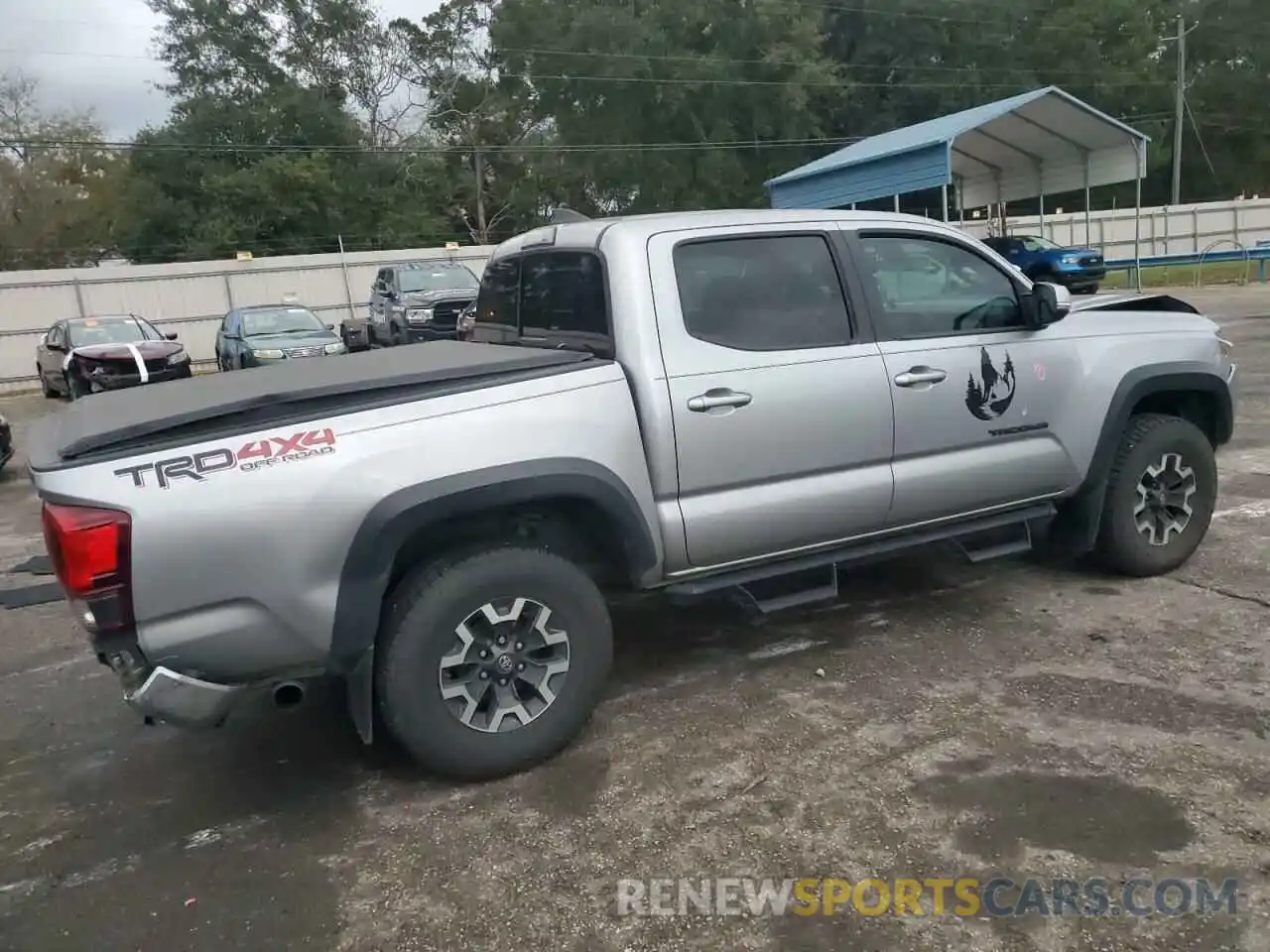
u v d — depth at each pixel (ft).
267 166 139.74
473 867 9.93
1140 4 162.50
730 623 16.05
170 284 89.56
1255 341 44.96
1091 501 15.81
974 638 14.69
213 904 9.60
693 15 139.64
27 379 84.69
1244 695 12.33
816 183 74.54
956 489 14.21
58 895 9.92
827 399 13.02
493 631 11.25
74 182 162.30
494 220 165.78
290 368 13.38
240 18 153.07
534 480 10.96
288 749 12.87
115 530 9.40
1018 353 14.64
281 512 9.97
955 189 90.84
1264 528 18.81
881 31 154.20
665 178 142.41
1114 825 9.83
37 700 15.05
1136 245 75.25
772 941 8.57
